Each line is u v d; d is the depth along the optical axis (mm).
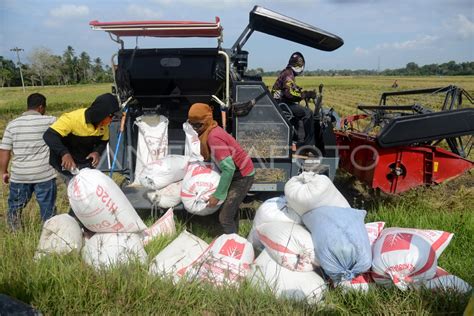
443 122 5215
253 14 6078
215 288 3396
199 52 5742
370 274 3609
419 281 3418
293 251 3551
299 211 3885
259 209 4254
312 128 6480
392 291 3430
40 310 3141
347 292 3451
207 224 5270
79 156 4570
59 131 4219
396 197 6242
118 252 3807
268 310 3166
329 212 3619
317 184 3752
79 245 4027
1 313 2953
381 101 7867
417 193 6195
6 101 41406
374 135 6238
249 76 7328
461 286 3457
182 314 3193
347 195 7160
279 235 3641
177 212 5480
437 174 5590
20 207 5047
